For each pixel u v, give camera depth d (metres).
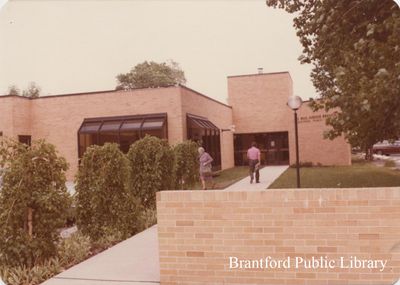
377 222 4.39
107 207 7.61
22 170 5.53
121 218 7.66
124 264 5.69
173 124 19.66
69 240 6.80
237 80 29.33
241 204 4.73
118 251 6.45
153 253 6.25
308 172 19.16
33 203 5.68
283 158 28.55
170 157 10.91
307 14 9.63
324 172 18.75
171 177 10.95
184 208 4.87
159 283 4.88
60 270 5.62
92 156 7.61
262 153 28.94
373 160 27.39
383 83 5.87
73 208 7.50
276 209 4.64
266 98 28.81
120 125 19.95
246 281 4.70
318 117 23.84
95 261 5.88
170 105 19.75
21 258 5.55
